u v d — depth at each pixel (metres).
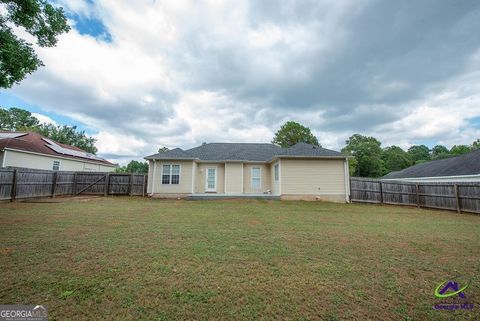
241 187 16.67
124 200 13.54
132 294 2.81
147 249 4.51
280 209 10.64
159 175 15.84
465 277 3.47
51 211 8.61
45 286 2.96
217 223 7.19
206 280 3.23
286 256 4.27
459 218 9.00
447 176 17.06
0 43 6.79
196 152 18.27
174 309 2.53
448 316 2.51
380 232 6.31
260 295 2.86
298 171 14.80
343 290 3.02
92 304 2.59
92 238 5.18
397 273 3.58
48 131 34.00
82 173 16.55
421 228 6.90
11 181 11.36
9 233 5.43
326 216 8.93
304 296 2.86
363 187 14.63
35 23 7.78
